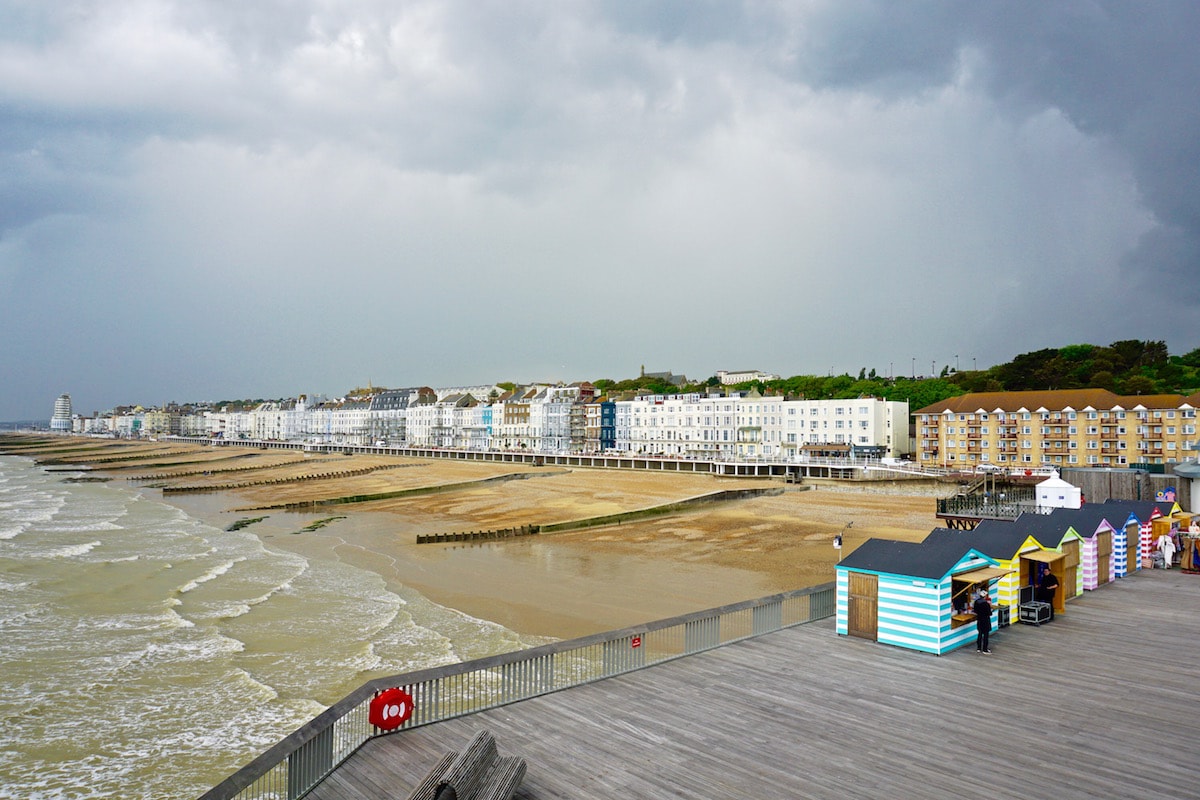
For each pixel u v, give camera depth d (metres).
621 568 44.09
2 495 91.06
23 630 30.12
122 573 42.00
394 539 55.78
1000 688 14.04
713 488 84.81
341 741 11.94
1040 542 20.06
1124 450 91.44
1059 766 10.90
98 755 19.44
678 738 11.79
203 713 22.09
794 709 12.99
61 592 36.94
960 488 71.62
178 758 19.30
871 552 17.73
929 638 16.11
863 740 11.75
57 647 28.03
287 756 9.60
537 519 64.31
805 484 85.44
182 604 34.97
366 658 27.19
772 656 16.00
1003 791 10.16
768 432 119.62
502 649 28.33
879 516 62.12
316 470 126.38
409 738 11.75
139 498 87.81
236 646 28.33
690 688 14.05
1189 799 9.95
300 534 58.66
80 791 17.64
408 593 37.94
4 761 19.03
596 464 121.38
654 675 14.80
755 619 17.67
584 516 64.81
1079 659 15.77
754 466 97.56
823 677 14.66
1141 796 10.05
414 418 189.00
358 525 63.28
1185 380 120.50
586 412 147.12
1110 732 12.09
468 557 48.19
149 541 54.66
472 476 103.81
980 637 16.20
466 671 12.77
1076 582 21.70
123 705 22.64
